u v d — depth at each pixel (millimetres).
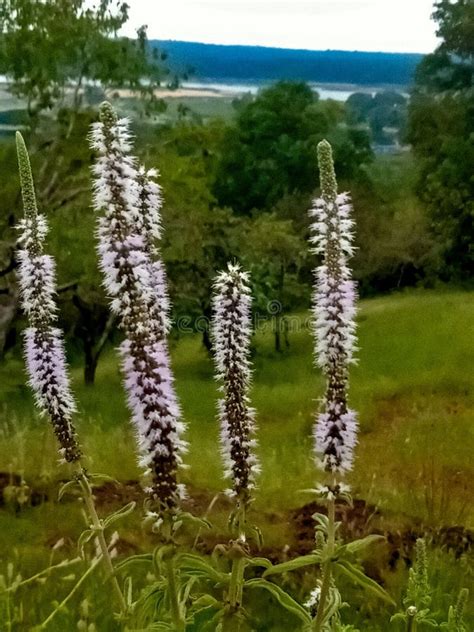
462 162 35156
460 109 36781
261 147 46312
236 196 45875
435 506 9039
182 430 3707
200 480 9492
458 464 11836
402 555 7336
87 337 24594
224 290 3836
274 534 7609
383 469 11797
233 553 3799
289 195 42969
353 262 38781
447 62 37375
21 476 7973
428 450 12445
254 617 5754
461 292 35500
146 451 3727
